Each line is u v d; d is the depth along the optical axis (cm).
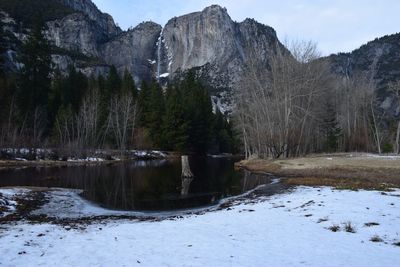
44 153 5509
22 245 1049
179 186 2780
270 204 1706
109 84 8369
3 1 17512
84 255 959
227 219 1404
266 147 5297
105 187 2709
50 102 7444
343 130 7331
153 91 7962
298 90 4922
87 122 6356
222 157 7969
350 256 884
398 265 815
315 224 1223
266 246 1001
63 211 1800
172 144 7594
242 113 5519
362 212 1333
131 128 7244
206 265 857
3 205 1802
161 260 907
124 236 1170
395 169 2873
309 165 3581
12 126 5700
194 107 8144
